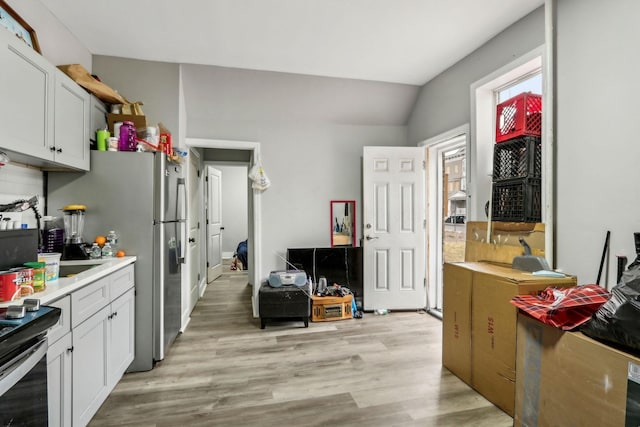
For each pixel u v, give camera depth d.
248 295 4.29
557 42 1.99
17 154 1.60
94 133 2.33
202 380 2.11
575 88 1.88
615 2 1.67
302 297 3.10
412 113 3.79
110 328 1.85
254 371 2.23
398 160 3.57
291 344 2.69
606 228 1.72
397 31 2.40
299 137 3.64
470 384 2.04
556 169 2.01
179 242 2.79
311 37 2.48
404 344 2.69
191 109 3.36
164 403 1.85
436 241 3.65
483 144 2.70
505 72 2.38
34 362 1.04
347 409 1.80
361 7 2.10
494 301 1.86
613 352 1.20
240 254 6.12
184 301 3.14
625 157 1.63
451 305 2.24
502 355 1.79
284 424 1.67
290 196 3.62
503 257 2.21
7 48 1.44
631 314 1.16
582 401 1.32
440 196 3.63
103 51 2.73
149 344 2.25
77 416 1.50
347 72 3.15
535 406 1.55
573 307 1.42
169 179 2.52
